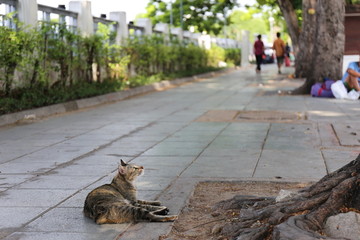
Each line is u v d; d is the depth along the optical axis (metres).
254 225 4.98
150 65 26.03
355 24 20.41
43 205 6.13
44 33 15.56
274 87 22.27
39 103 14.61
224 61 45.66
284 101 16.73
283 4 26.67
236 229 4.97
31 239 5.05
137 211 5.46
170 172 7.64
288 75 29.55
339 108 14.66
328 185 5.12
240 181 7.00
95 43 18.36
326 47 17.89
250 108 15.20
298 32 26.70
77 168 8.05
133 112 14.97
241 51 51.75
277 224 4.79
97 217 5.45
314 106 15.20
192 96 19.53
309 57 26.22
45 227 5.38
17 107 13.72
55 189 6.83
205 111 14.78
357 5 20.41
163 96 19.84
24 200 6.34
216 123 12.45
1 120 12.70
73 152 9.32
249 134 10.76
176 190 6.67
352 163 5.21
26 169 8.03
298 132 10.87
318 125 11.69
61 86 16.50
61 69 16.53
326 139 9.98
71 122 13.12
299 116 13.23
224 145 9.65
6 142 10.46
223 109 15.12
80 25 19.05
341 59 18.00
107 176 7.51
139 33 26.12
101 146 9.84
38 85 15.41
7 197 6.48
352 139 9.89
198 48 34.31
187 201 6.16
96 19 20.72
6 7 14.74
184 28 51.03
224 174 7.44
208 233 5.08
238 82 26.44
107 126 12.34
